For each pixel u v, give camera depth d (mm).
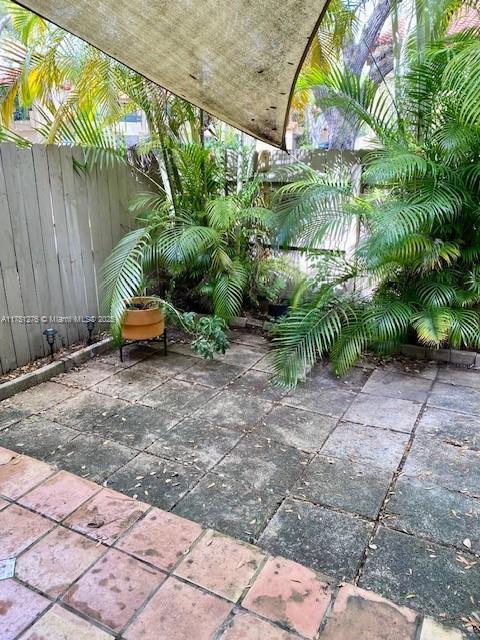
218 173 3918
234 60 1536
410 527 1719
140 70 1639
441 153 3021
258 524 1732
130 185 3830
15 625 1309
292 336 3027
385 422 2471
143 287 3561
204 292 3689
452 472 2039
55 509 1770
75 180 3301
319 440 2301
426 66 2902
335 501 1859
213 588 1427
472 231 3119
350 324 3088
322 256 3646
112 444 2256
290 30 1394
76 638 1271
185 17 1353
